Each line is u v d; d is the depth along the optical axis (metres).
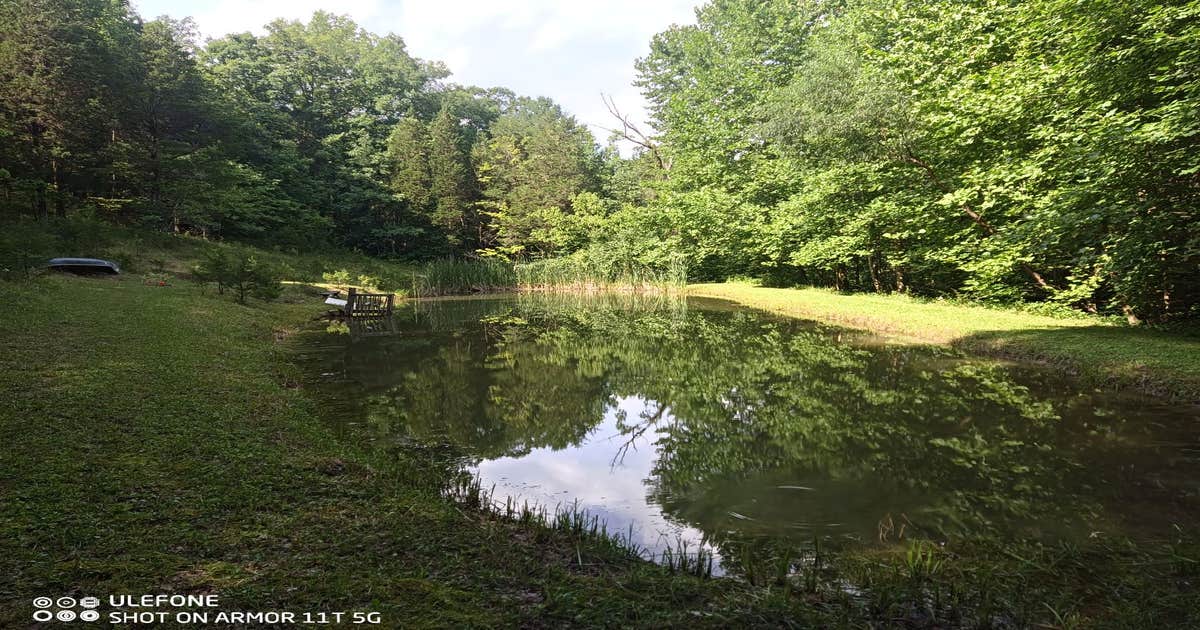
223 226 34.47
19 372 6.53
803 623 2.80
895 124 14.53
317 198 42.53
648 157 42.41
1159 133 8.38
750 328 15.80
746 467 5.56
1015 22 13.03
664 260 32.44
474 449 6.18
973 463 5.40
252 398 6.68
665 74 37.88
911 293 19.97
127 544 3.11
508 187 47.22
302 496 4.04
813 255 21.45
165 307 13.34
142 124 29.94
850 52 18.31
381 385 9.14
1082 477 4.96
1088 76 10.70
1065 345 9.35
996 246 12.44
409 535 3.57
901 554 3.70
